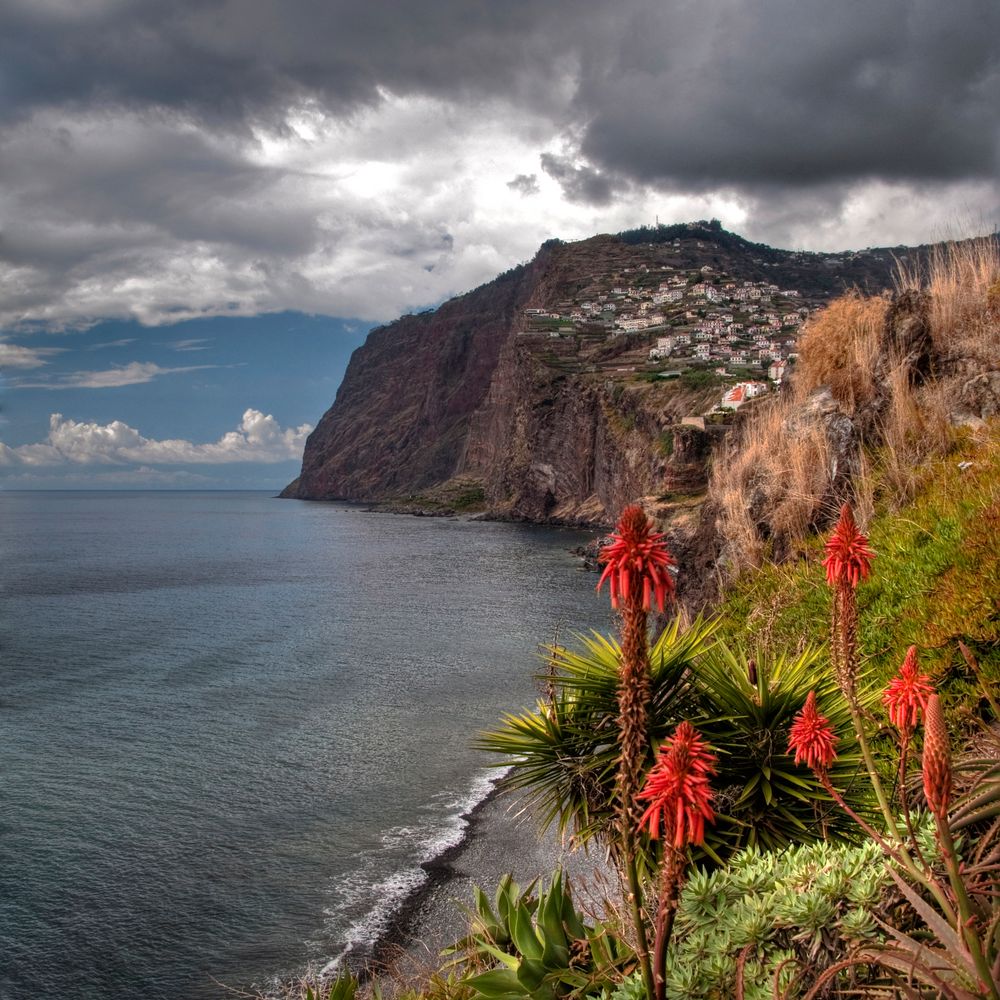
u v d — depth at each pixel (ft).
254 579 297.53
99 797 84.69
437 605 219.00
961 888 5.56
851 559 8.93
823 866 9.40
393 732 104.68
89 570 336.29
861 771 14.64
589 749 15.67
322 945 57.06
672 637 15.92
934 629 21.72
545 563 321.73
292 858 70.18
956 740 18.13
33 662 154.30
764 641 26.07
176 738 104.06
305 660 152.35
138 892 65.26
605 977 11.59
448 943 55.21
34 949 57.72
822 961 8.01
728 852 14.39
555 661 16.65
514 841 70.74
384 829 75.20
